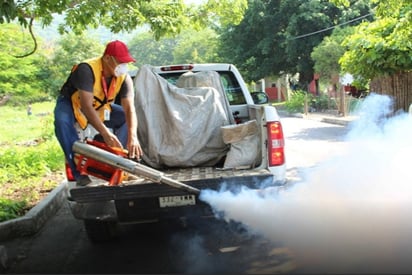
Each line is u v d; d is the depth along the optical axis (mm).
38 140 17875
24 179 9539
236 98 6629
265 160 5023
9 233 5922
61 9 7609
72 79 4762
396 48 12477
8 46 16906
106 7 8938
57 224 6559
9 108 33906
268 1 35312
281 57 35750
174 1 10672
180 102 5352
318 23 32156
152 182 4566
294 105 29438
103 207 4832
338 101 23188
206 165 5426
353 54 13578
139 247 5254
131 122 4918
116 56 4672
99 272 4562
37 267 4809
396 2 10391
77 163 4633
